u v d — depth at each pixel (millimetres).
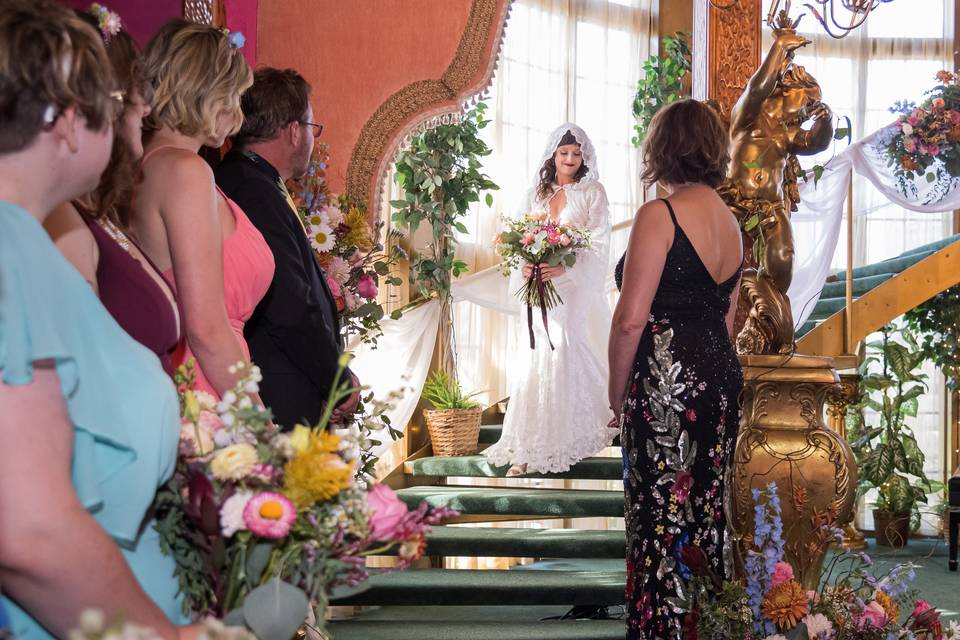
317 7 4219
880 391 8914
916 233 9156
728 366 3312
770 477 4215
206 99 2205
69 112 1209
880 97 9172
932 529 8859
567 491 5363
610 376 3354
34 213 1235
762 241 4648
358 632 4250
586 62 7957
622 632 4258
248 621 1318
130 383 1319
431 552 4871
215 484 1369
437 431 5973
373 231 4230
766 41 8961
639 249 3236
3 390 1101
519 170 7402
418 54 4262
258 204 2732
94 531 1134
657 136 3377
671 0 8367
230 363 2094
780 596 3225
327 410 1479
